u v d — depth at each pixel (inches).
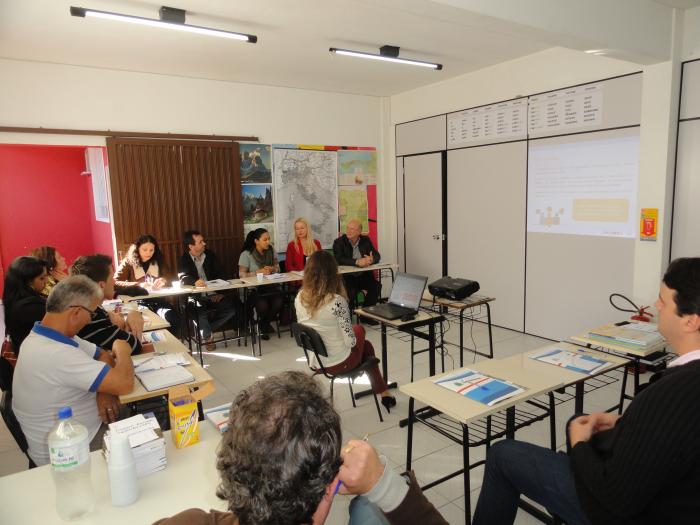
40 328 74.0
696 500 42.6
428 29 154.4
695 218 144.9
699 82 140.3
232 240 223.0
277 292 205.6
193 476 56.2
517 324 205.6
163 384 80.9
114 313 113.3
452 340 193.9
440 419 125.3
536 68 185.6
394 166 263.4
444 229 236.2
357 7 133.4
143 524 47.9
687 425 41.8
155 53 171.3
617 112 163.0
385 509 35.8
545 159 186.9
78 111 187.0
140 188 199.6
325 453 27.8
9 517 49.3
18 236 298.0
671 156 145.8
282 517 27.0
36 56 171.8
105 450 58.4
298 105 236.7
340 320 118.1
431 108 235.3
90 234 322.7
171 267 209.8
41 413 73.3
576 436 57.1
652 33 135.5
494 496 65.2
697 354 49.8
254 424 27.5
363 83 227.5
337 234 253.8
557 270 187.6
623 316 168.2
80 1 125.9
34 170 299.7
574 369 88.1
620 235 166.1
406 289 139.3
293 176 237.6
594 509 48.6
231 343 201.6
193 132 211.5
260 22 144.6
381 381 130.1
